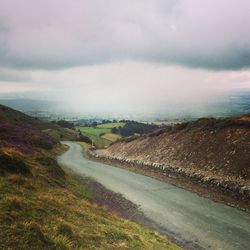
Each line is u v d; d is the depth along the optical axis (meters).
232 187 29.48
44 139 82.25
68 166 55.78
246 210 25.23
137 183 38.09
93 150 88.12
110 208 26.89
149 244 16.39
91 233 14.78
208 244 19.20
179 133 50.66
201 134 44.34
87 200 26.86
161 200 29.64
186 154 42.75
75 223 15.62
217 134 41.09
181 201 28.91
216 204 27.38
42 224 13.10
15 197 15.00
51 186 24.97
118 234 16.09
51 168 32.66
